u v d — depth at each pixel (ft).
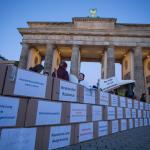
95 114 23.53
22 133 12.81
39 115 14.56
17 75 13.37
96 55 168.14
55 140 16.12
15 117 12.53
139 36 137.59
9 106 12.16
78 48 141.08
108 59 134.72
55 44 143.84
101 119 25.02
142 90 124.47
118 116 30.83
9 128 11.92
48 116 15.46
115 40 139.03
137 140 25.08
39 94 15.14
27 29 144.36
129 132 31.99
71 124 18.53
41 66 24.54
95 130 23.08
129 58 147.33
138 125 40.34
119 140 24.03
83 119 20.62
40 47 154.30
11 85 12.82
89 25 149.69
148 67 152.87
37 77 15.12
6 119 11.85
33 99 14.10
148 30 136.36
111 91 32.86
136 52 135.23
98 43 139.44
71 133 18.39
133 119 37.78
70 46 146.30
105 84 31.81
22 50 141.69
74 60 136.56
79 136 19.71
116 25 150.82
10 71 12.84
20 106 12.99
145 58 160.35
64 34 143.02
